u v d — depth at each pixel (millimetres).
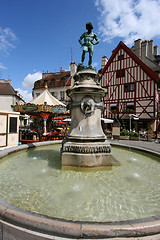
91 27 3920
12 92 24234
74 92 3500
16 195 2059
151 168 3395
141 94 17859
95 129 3539
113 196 2082
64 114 8539
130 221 1295
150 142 10938
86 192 2174
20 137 8484
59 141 6383
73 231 1204
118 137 12547
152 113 17109
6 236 1347
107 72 20328
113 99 19828
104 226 1225
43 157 4129
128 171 3115
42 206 1803
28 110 7145
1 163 3529
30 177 2701
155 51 24000
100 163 3215
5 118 5844
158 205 1887
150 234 1233
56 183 2453
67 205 1840
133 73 18391
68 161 3195
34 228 1272
